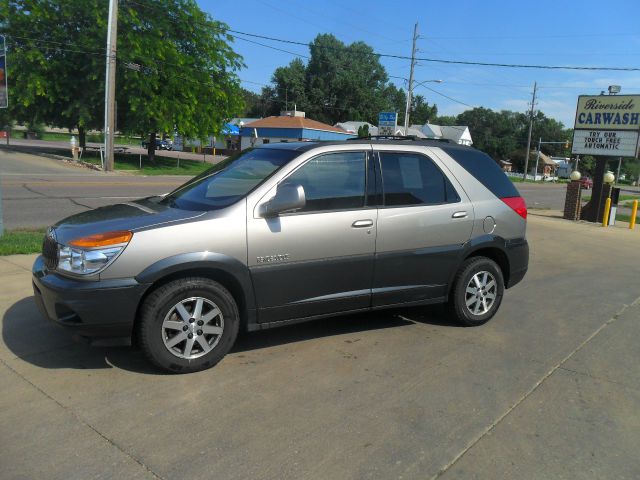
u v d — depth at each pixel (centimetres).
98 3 3138
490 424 359
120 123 3478
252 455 310
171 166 3653
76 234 391
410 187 507
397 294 504
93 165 3008
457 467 309
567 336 546
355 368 440
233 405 368
